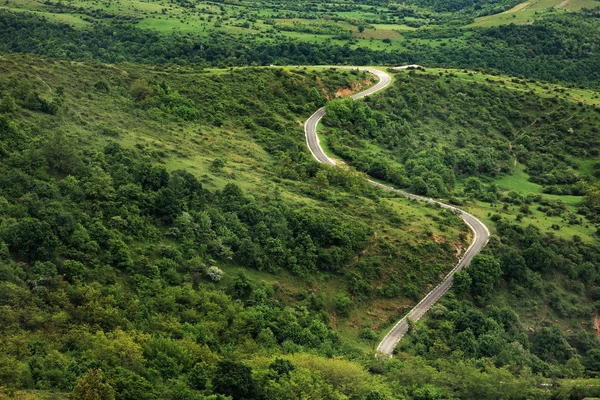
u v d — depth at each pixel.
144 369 84.00
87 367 80.81
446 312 129.75
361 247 137.00
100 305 96.00
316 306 123.19
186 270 114.88
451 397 97.12
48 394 74.94
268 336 106.75
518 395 101.12
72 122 141.50
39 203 106.94
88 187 116.81
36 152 117.50
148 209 120.19
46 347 83.94
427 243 144.25
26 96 139.00
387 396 90.75
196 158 151.12
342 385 93.38
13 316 87.06
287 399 84.88
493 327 128.62
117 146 133.88
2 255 96.31
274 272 125.12
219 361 89.00
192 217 124.50
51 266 98.75
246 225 130.50
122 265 107.31
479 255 142.62
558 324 142.88
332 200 150.62
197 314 105.00
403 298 132.62
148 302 103.06
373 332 123.69
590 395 102.81
